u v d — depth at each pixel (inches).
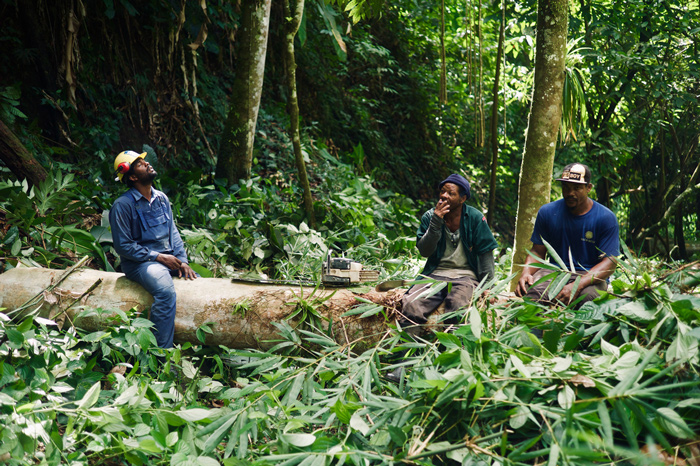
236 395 109.0
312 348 137.8
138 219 146.2
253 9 251.1
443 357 96.4
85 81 262.7
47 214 172.2
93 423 100.3
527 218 168.9
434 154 465.4
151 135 287.0
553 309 111.5
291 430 103.2
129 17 289.3
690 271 105.5
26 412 94.7
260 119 336.2
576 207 133.3
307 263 188.4
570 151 330.6
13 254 153.8
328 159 341.1
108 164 239.9
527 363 96.4
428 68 479.5
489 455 82.2
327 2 214.1
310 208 235.1
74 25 250.2
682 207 337.4
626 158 333.4
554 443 77.4
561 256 136.7
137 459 95.8
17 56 242.5
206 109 319.0
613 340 104.1
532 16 303.4
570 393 83.0
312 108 391.9
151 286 138.2
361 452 86.4
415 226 285.9
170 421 102.1
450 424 90.9
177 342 143.7
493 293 117.2
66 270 145.8
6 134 185.9
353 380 106.2
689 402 78.7
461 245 137.6
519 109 483.5
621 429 84.5
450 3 469.7
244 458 92.0
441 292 133.6
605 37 298.2
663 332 96.3
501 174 466.3
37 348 112.0
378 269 179.9
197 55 316.2
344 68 410.6
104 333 124.1
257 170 296.7
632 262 110.6
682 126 343.6
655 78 285.4
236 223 199.5
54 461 91.0
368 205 265.4
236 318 139.0
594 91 312.8
